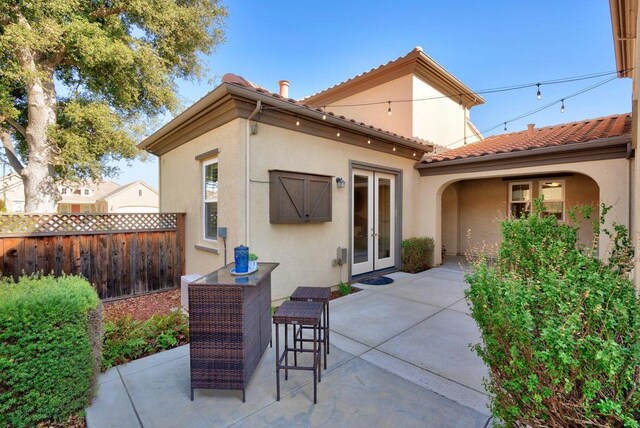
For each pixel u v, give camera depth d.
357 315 4.40
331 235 5.82
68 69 8.98
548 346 1.35
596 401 1.31
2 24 6.90
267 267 3.20
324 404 2.41
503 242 2.62
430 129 9.30
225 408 2.36
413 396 2.51
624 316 1.38
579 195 7.96
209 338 2.45
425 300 5.11
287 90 7.91
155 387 2.63
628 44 5.12
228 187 4.72
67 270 5.14
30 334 2.04
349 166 6.16
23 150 9.62
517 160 6.61
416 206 8.13
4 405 1.95
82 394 2.30
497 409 1.63
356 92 10.09
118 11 8.67
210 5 10.70
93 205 28.47
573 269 1.90
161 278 6.09
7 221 4.71
